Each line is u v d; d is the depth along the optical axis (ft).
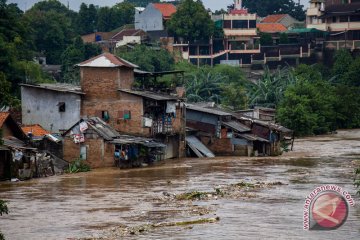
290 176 243.81
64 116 291.58
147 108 293.64
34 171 238.27
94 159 264.52
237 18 626.64
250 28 630.74
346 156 314.76
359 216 169.89
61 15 577.84
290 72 554.05
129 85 299.99
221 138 321.52
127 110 291.17
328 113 460.55
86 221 166.71
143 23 637.71
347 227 159.63
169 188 215.92
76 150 265.13
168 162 290.15
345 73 576.20
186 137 319.47
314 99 453.17
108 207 183.52
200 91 499.92
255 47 621.72
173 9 639.35
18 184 222.48
